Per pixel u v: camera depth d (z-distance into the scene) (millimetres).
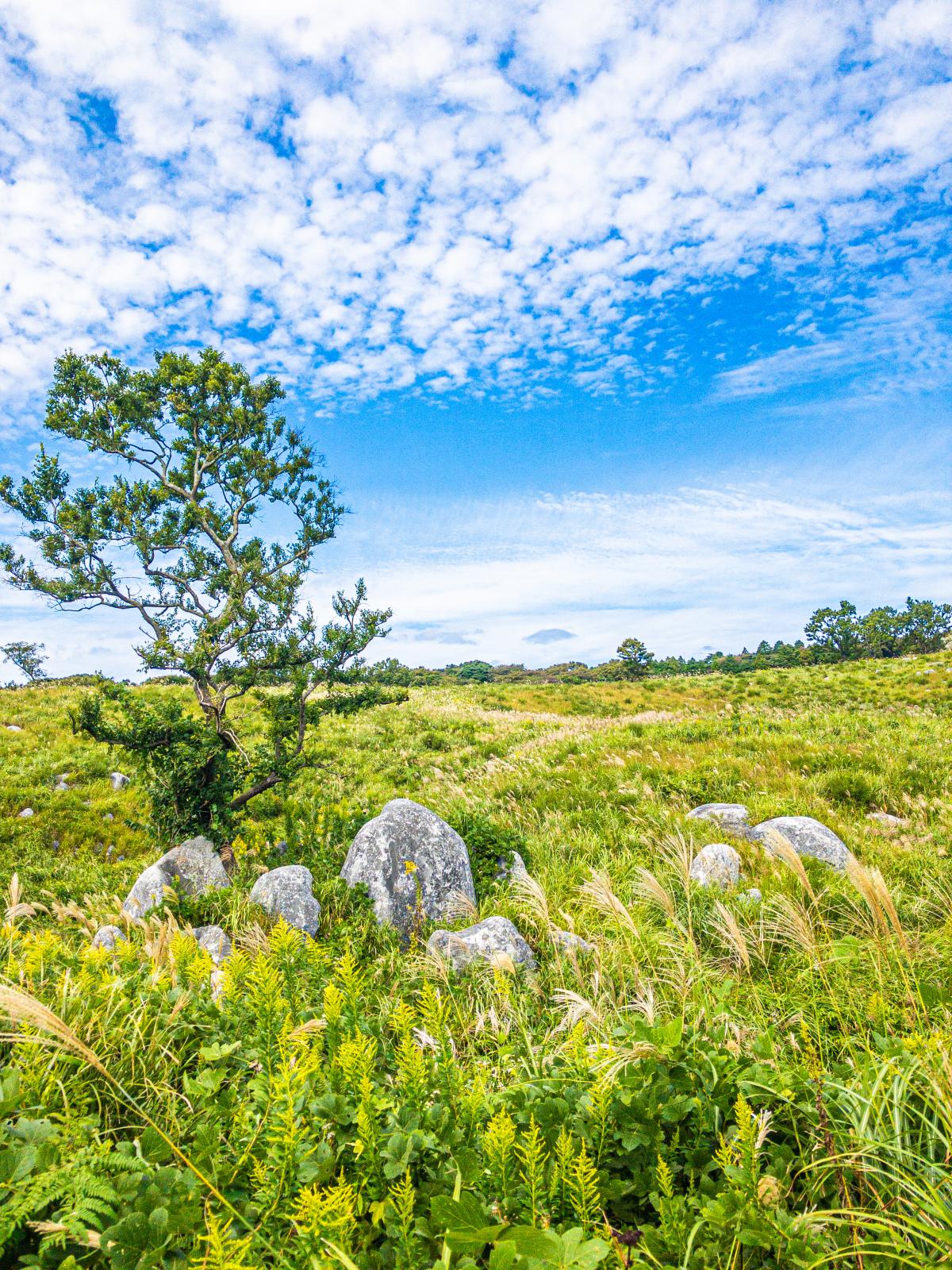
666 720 21156
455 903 7344
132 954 4281
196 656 8992
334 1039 2756
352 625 9984
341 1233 1597
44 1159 1796
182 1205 1653
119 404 9820
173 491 10273
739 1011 3893
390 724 23422
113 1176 1883
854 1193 2189
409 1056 2328
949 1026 3104
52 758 16641
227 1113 2340
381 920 7156
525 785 13523
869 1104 2326
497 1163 1929
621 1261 1767
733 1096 2533
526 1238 1492
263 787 9852
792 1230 1815
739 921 5754
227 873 8766
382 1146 2025
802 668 41812
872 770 12523
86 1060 2502
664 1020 3490
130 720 9188
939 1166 2072
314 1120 2135
